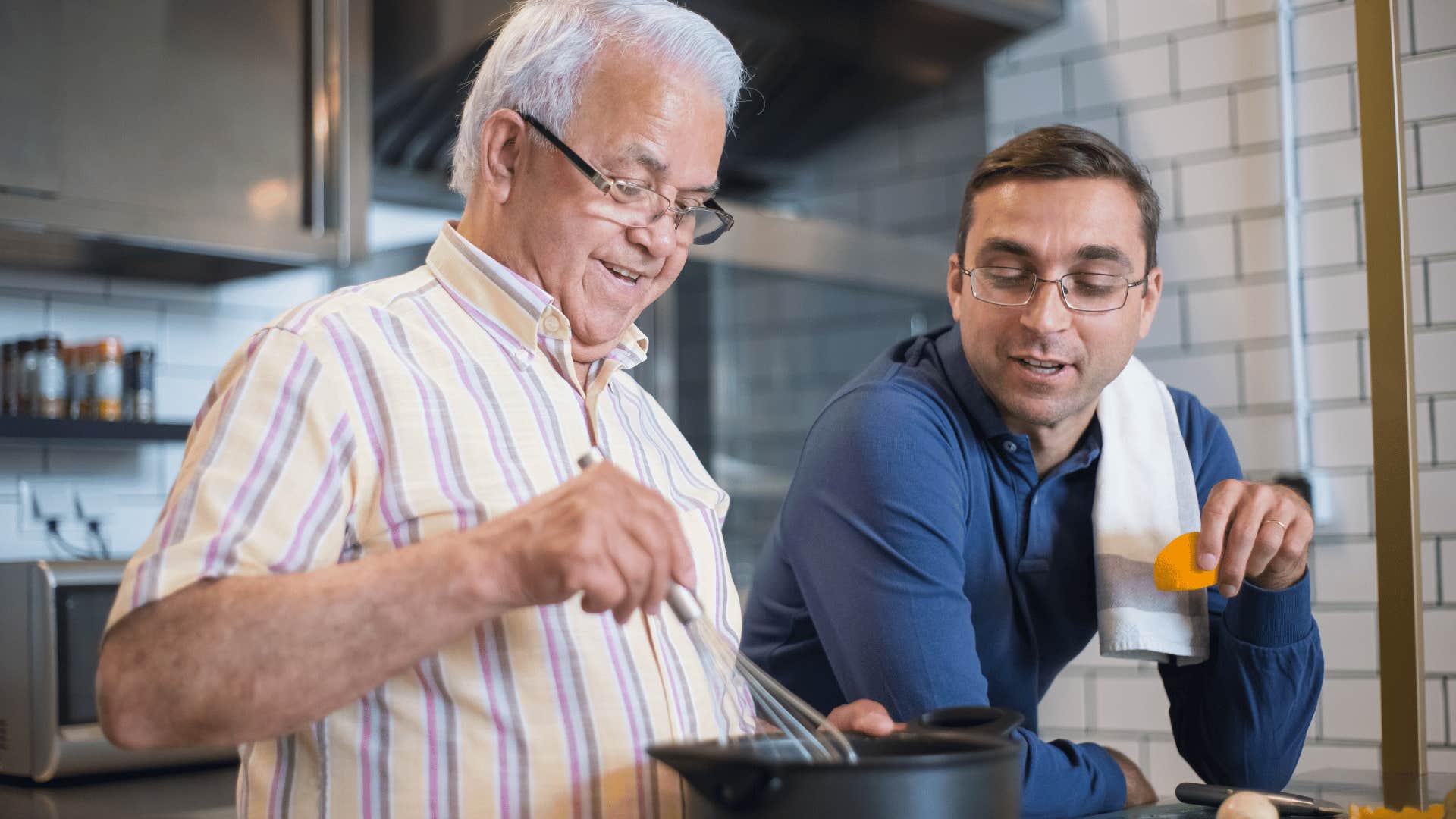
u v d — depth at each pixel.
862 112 2.82
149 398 2.08
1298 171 2.35
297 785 0.81
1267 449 2.36
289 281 2.34
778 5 2.45
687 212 0.99
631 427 1.02
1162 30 2.50
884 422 1.17
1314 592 2.29
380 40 2.28
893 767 0.64
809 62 2.63
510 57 0.97
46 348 1.98
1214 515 1.13
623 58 0.94
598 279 0.95
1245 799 0.93
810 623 1.27
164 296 2.21
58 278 2.11
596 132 0.93
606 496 0.71
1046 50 2.63
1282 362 2.35
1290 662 1.23
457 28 2.15
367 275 2.33
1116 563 1.26
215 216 1.96
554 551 0.69
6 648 1.69
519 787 0.81
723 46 0.98
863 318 2.57
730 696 0.97
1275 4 2.38
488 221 0.97
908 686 1.10
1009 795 0.69
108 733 0.70
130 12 1.90
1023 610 1.27
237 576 0.71
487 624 0.82
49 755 1.62
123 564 1.72
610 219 0.94
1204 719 1.29
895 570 1.12
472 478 0.84
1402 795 1.08
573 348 0.98
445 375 0.88
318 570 0.72
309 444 0.79
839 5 2.49
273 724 0.70
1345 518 2.28
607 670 0.85
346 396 0.82
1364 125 1.19
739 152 2.83
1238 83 2.41
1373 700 2.23
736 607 1.03
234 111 1.99
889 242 2.60
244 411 0.78
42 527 2.06
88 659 1.67
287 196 2.03
